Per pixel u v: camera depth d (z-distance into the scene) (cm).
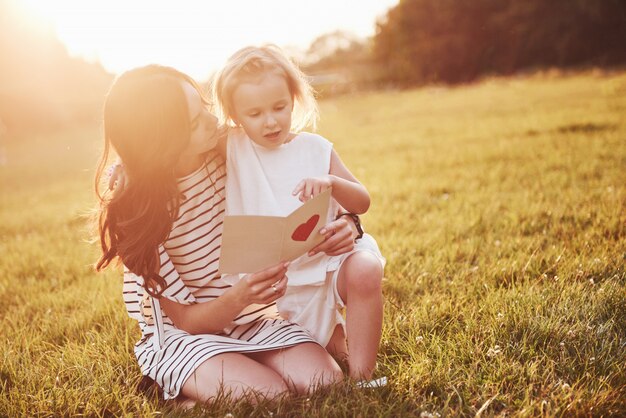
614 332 252
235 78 224
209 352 224
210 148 231
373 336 226
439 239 427
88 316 337
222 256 204
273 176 239
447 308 293
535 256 356
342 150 1132
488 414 207
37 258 525
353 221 246
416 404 214
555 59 3619
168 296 239
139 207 225
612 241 370
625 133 840
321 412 205
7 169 1753
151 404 228
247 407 213
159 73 221
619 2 3278
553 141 848
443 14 4034
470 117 1426
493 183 626
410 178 720
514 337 254
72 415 228
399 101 2528
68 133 3209
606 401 203
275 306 259
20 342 310
